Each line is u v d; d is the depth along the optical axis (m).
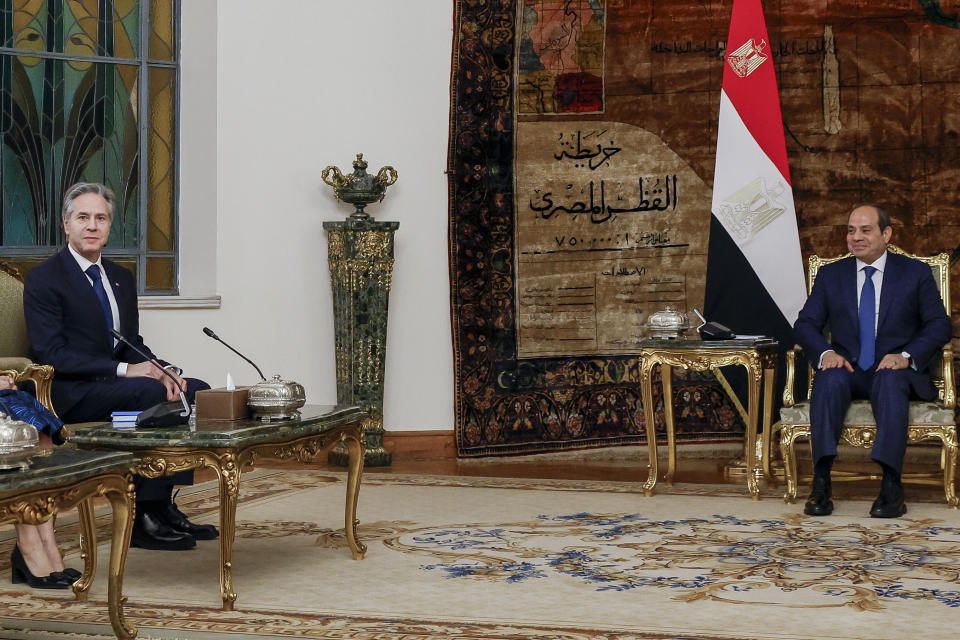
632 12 7.41
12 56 6.73
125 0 7.05
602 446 7.37
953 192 7.11
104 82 7.00
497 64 7.36
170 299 6.74
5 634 3.21
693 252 7.42
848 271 5.69
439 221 7.34
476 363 7.25
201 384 4.74
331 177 7.21
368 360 6.85
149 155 7.11
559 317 7.42
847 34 7.24
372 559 4.17
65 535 4.65
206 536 4.58
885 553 4.22
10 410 3.93
